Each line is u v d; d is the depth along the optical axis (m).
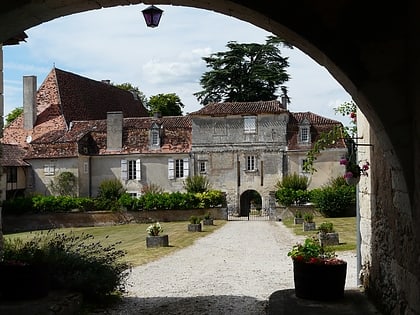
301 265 6.18
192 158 34.12
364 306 5.80
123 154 34.31
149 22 6.77
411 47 3.64
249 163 34.06
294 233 20.28
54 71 37.97
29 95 36.03
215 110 34.34
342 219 25.77
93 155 34.47
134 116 44.53
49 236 9.54
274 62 42.41
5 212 28.09
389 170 5.00
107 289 7.16
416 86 3.56
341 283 6.13
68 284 6.77
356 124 7.25
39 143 33.97
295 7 3.83
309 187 32.91
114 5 4.43
